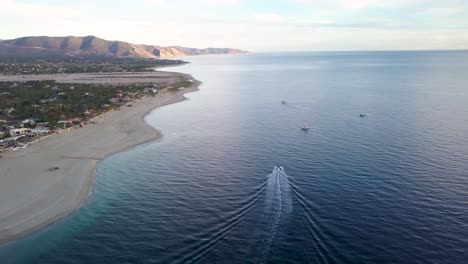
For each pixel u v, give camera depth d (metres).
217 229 53.66
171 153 91.00
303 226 53.47
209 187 68.94
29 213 60.47
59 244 51.72
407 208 58.38
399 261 45.91
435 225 53.44
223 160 84.12
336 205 59.75
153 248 49.75
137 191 68.56
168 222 56.47
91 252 49.53
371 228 52.91
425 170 73.62
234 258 46.72
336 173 73.38
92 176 76.69
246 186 68.56
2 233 54.72
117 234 53.69
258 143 97.38
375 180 69.38
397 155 83.19
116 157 88.88
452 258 46.22
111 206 62.69
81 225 56.66
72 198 66.00
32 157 87.75
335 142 95.56
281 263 45.53
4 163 83.44
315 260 46.03
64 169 80.25
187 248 49.31
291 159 82.88
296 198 62.50
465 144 90.50
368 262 45.78
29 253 49.91
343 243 49.50
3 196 66.56
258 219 55.94
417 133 102.19
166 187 69.94
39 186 71.00
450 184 66.75
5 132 107.12
